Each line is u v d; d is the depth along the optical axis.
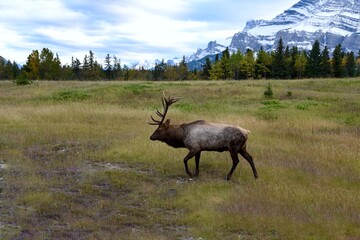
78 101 27.59
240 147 10.91
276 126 19.20
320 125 19.86
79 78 88.75
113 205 8.97
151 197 9.47
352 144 15.55
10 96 29.41
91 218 8.26
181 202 9.13
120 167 11.91
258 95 30.48
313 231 7.54
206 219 8.14
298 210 8.53
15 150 13.27
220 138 10.88
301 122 20.44
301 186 10.20
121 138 15.32
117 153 13.02
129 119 20.22
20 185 9.98
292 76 76.56
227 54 84.25
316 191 9.73
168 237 7.39
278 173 11.37
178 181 10.84
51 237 7.35
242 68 73.12
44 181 10.30
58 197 9.24
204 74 88.06
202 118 20.34
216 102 27.80
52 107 22.73
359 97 29.69
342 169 11.85
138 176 11.02
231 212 8.40
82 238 7.32
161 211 8.77
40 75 70.12
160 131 11.34
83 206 8.84
